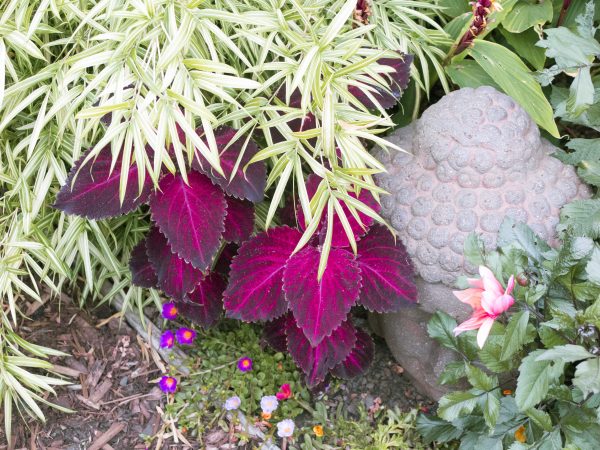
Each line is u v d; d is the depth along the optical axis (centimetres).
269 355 115
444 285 101
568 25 124
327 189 93
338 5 111
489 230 98
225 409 110
